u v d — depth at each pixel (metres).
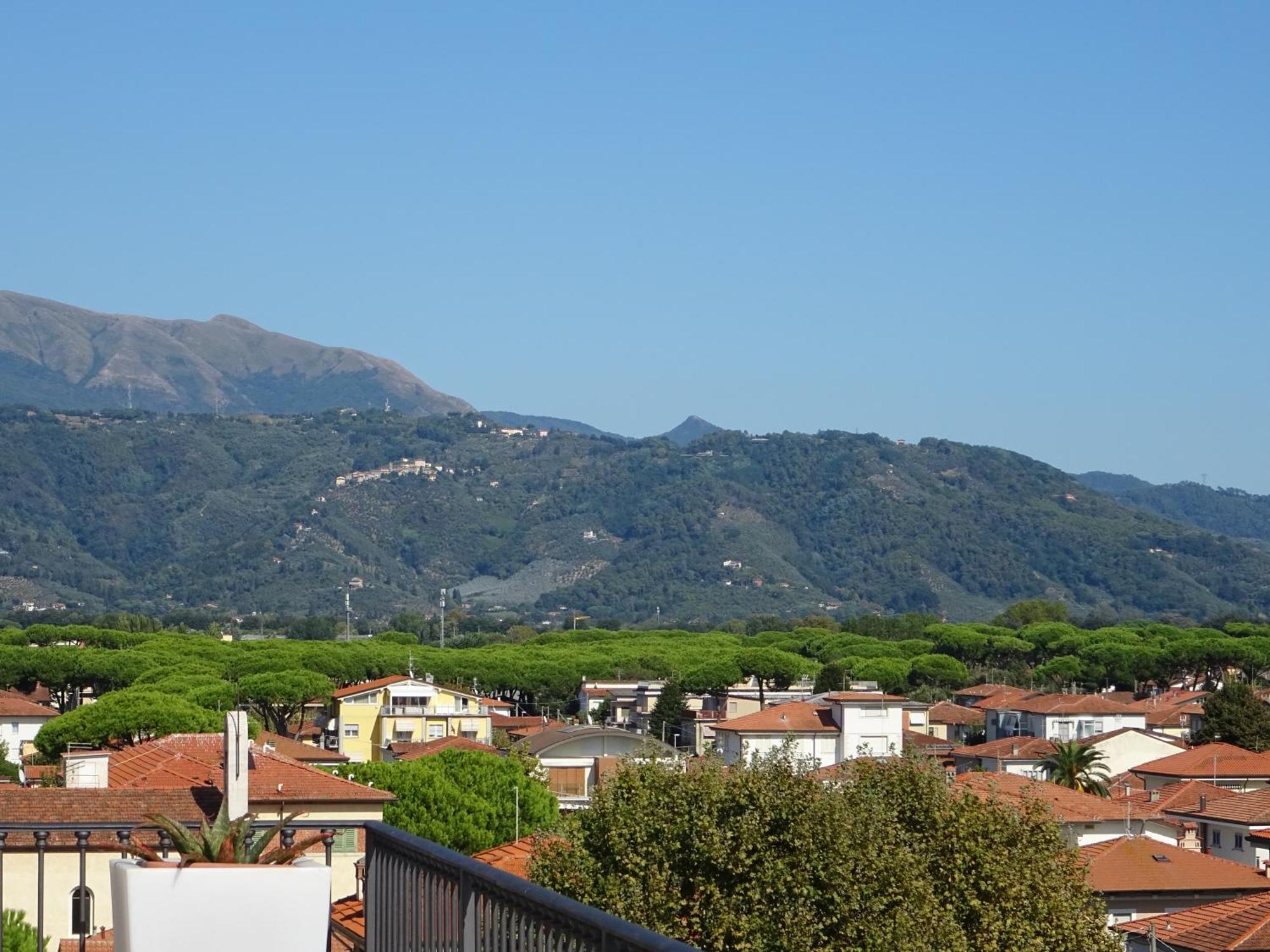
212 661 111.19
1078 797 52.28
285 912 6.96
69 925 19.34
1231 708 85.69
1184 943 33.88
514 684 127.38
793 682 121.75
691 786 23.47
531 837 29.55
